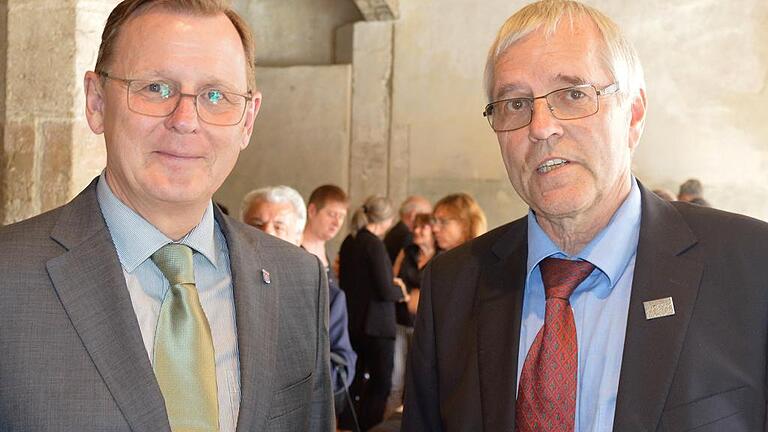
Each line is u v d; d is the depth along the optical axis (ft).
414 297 16.61
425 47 27.30
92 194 4.70
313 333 5.27
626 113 4.75
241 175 29.14
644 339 4.45
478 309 5.10
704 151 24.43
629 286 4.72
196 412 4.41
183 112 4.36
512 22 4.85
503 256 5.22
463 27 26.94
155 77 4.40
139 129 4.37
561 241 4.92
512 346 4.83
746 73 24.06
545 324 4.77
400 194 27.61
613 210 4.84
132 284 4.58
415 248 16.98
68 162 9.50
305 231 12.61
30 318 4.17
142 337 4.48
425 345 5.37
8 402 4.08
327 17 29.43
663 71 24.75
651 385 4.34
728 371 4.27
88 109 4.70
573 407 4.54
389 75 27.73
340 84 28.19
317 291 5.41
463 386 4.95
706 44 24.39
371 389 15.08
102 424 4.14
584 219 4.75
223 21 4.60
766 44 23.89
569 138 4.62
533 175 4.73
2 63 9.95
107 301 4.36
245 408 4.59
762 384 4.28
